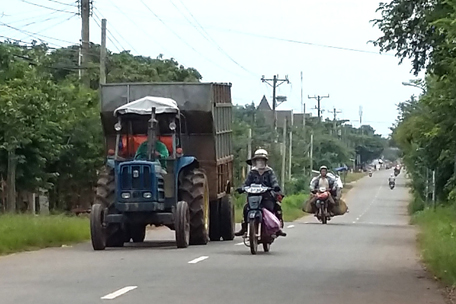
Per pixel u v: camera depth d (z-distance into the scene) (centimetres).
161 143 2212
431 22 1645
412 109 5959
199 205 2234
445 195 5162
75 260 1762
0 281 1381
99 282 1378
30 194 3950
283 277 1499
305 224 3956
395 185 13250
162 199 2130
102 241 2070
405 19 1980
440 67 1906
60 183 4203
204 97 2352
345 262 1831
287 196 7488
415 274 1652
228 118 2653
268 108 12650
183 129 2383
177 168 2195
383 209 8088
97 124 4069
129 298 1199
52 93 3550
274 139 8319
